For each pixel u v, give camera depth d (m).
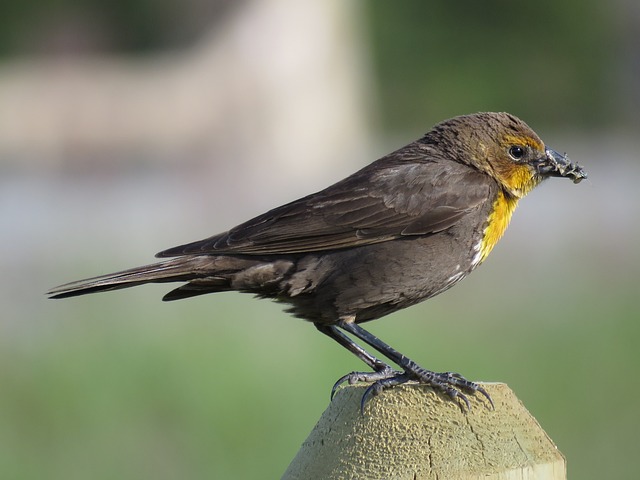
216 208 19.31
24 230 17.20
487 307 12.12
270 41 20.67
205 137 20.67
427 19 31.09
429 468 4.95
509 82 31.23
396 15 30.89
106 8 28.09
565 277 13.15
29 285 12.53
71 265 13.08
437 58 31.00
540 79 31.27
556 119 31.12
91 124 21.11
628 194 19.56
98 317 11.64
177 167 20.88
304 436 10.01
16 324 11.38
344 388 5.23
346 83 21.50
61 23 28.62
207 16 20.72
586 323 11.62
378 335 11.32
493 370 10.87
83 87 21.56
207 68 20.88
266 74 20.67
